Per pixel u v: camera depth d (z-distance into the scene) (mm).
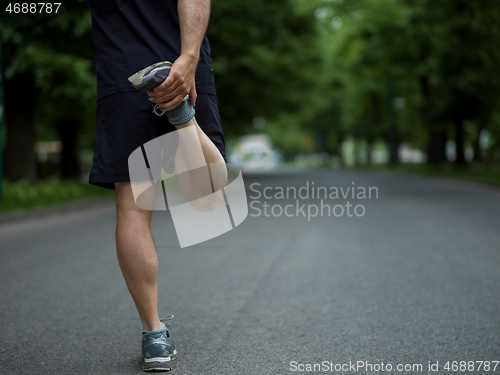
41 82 16297
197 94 3082
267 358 3561
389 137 52438
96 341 3951
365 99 58312
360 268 6605
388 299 5109
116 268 6805
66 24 15422
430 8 23531
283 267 6750
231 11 23609
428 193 19297
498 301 4973
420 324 4301
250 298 5230
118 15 3098
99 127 3137
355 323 4367
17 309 4859
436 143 38750
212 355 3619
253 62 31281
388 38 31766
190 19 2842
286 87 35344
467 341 3867
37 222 12273
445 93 31375
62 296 5344
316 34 31172
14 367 3402
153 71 2676
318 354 3639
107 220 12625
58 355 3637
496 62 25484
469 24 23047
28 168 20234
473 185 23219
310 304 4984
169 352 3318
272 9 25672
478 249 7801
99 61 3135
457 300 5027
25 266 6969
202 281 5980
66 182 24250
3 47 15344
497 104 32156
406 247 8078
